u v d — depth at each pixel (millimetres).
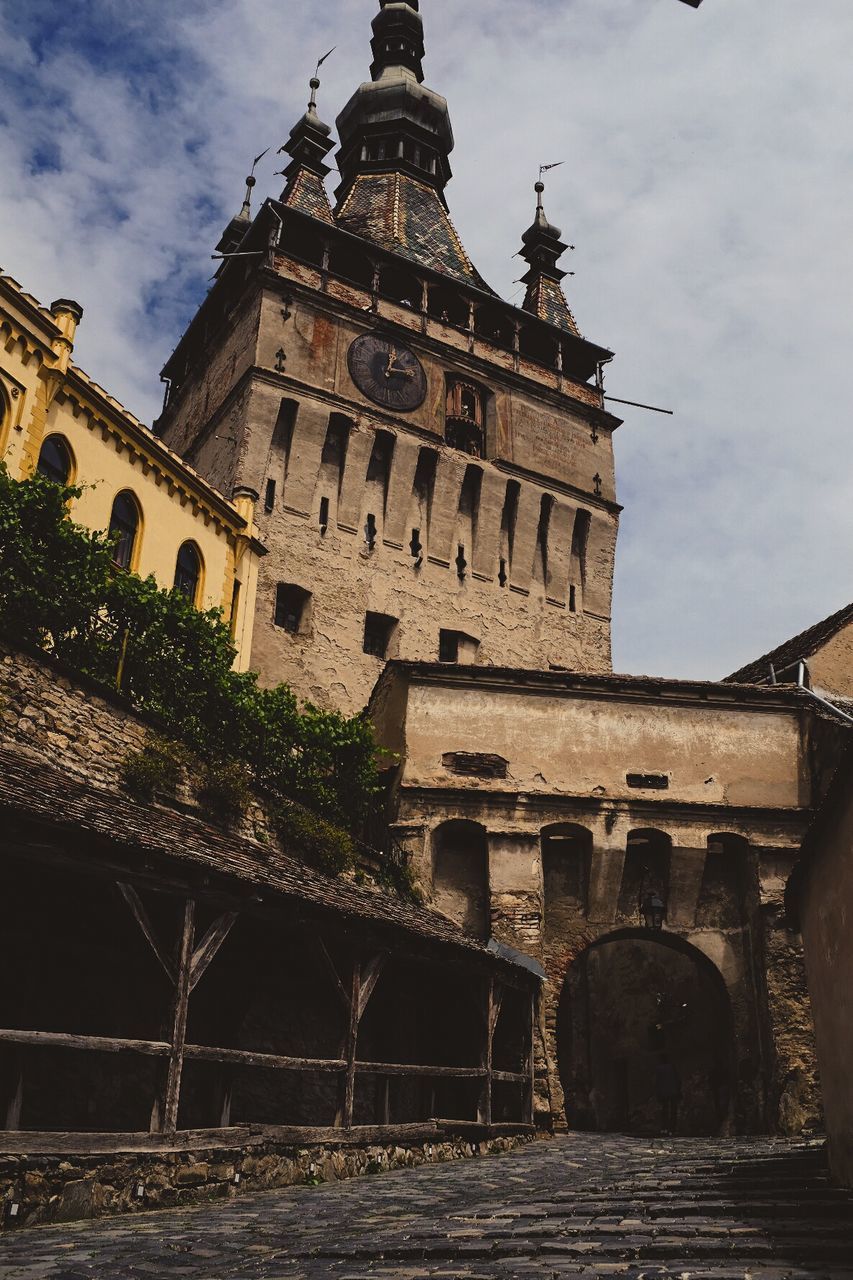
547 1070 20328
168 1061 10133
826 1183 9672
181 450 43375
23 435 20984
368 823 20938
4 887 11469
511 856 21750
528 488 43094
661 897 22578
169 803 15211
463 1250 6316
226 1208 9281
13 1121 9406
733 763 23203
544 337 47844
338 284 42000
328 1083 16312
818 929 10789
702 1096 25328
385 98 53469
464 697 23109
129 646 16797
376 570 39125
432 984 19281
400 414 41250
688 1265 5625
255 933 14734
